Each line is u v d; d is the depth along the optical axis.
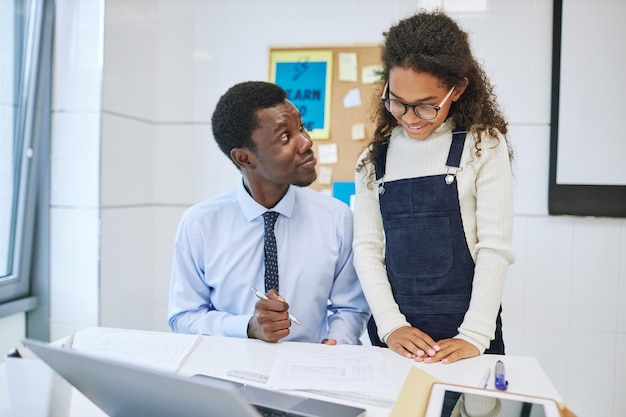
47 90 2.13
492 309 1.16
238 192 1.46
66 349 0.72
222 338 1.21
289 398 0.86
